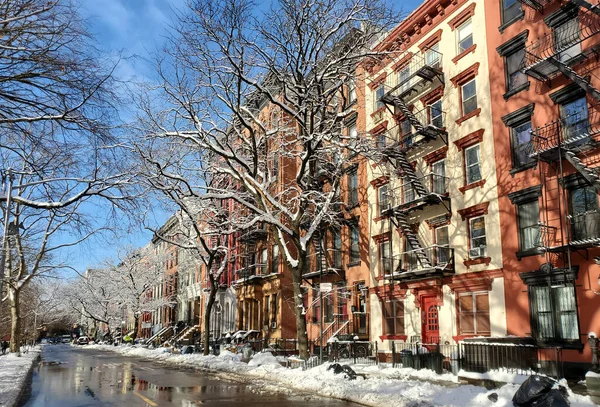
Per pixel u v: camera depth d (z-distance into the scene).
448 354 20.03
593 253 15.84
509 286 18.59
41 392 14.98
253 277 36.56
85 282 67.81
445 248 21.86
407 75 25.88
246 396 13.46
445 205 21.92
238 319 40.09
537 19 19.00
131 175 13.48
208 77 22.02
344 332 27.11
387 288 24.95
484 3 21.56
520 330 17.95
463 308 20.73
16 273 40.19
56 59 9.84
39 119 10.42
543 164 17.91
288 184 30.78
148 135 21.77
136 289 58.06
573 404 9.92
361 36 22.38
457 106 22.20
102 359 34.47
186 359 29.58
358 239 28.27
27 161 11.70
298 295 21.27
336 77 22.88
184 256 53.78
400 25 25.92
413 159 24.39
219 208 29.11
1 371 20.45
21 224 19.20
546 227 16.83
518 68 19.47
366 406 11.70
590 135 15.62
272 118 30.47
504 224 19.19
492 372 14.06
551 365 15.26
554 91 17.80
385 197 26.19
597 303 15.50
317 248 29.08
